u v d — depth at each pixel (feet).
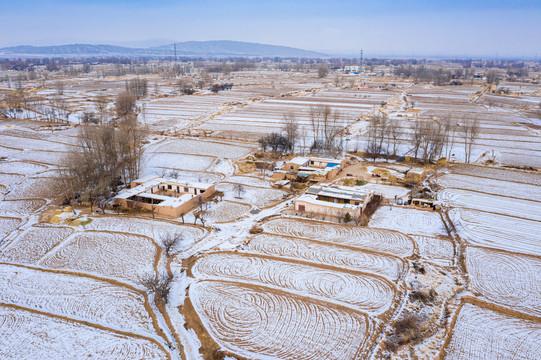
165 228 183.11
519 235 176.35
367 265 151.43
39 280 140.36
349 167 283.38
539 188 238.48
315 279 141.79
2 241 169.27
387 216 197.06
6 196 220.02
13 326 116.47
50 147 322.75
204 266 150.41
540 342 111.34
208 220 192.65
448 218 194.29
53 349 107.45
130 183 236.43
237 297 130.93
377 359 104.17
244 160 294.87
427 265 151.33
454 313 122.62
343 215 192.54
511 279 141.69
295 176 250.78
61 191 225.35
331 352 106.63
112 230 180.45
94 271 146.30
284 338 111.96
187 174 264.72
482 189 236.02
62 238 172.24
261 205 212.02
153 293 133.08
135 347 108.58
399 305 127.24
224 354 105.60
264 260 155.02
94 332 114.42
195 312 122.62
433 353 106.63
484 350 108.17
